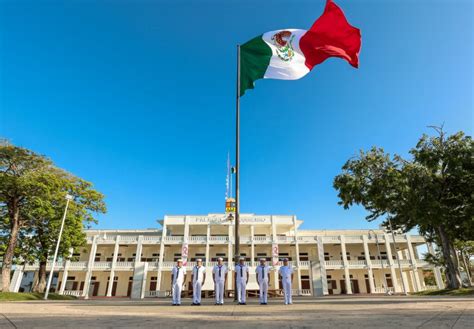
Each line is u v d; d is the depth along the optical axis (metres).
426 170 21.89
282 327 3.41
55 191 27.70
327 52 13.09
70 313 5.42
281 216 46.44
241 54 14.20
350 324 3.63
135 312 5.82
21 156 25.67
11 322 3.88
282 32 13.79
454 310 5.49
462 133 21.97
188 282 43.94
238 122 13.20
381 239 45.31
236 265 11.06
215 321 4.07
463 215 21.11
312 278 25.53
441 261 40.81
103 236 45.59
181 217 46.22
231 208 47.19
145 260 46.81
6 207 26.77
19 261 28.91
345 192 24.62
